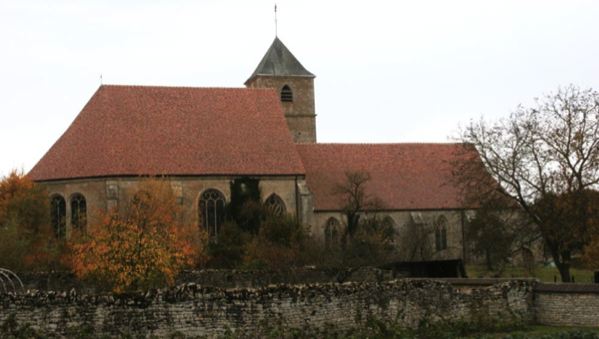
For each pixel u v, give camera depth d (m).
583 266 62.53
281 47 110.56
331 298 36.38
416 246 87.31
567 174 60.12
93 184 79.50
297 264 62.00
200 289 33.38
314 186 91.75
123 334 31.75
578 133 59.84
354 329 36.69
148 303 32.34
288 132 90.25
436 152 101.62
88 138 82.31
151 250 44.97
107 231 46.94
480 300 41.25
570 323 41.75
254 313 34.19
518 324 41.66
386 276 55.75
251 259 63.78
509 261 73.88
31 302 30.97
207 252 72.00
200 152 84.56
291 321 34.97
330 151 97.25
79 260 46.19
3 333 30.53
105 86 86.56
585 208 58.56
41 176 81.25
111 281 44.06
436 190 96.50
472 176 67.38
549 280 66.38
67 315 31.23
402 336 37.06
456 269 66.88
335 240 82.25
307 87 108.69
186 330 32.78
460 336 38.34
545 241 63.69
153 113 86.19
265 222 74.00
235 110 90.38
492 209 65.69
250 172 84.56
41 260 62.38
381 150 99.56
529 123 63.06
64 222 79.94
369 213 91.12
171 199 73.88
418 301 39.22
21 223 72.56
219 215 83.56
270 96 93.50
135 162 80.75
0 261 57.38
